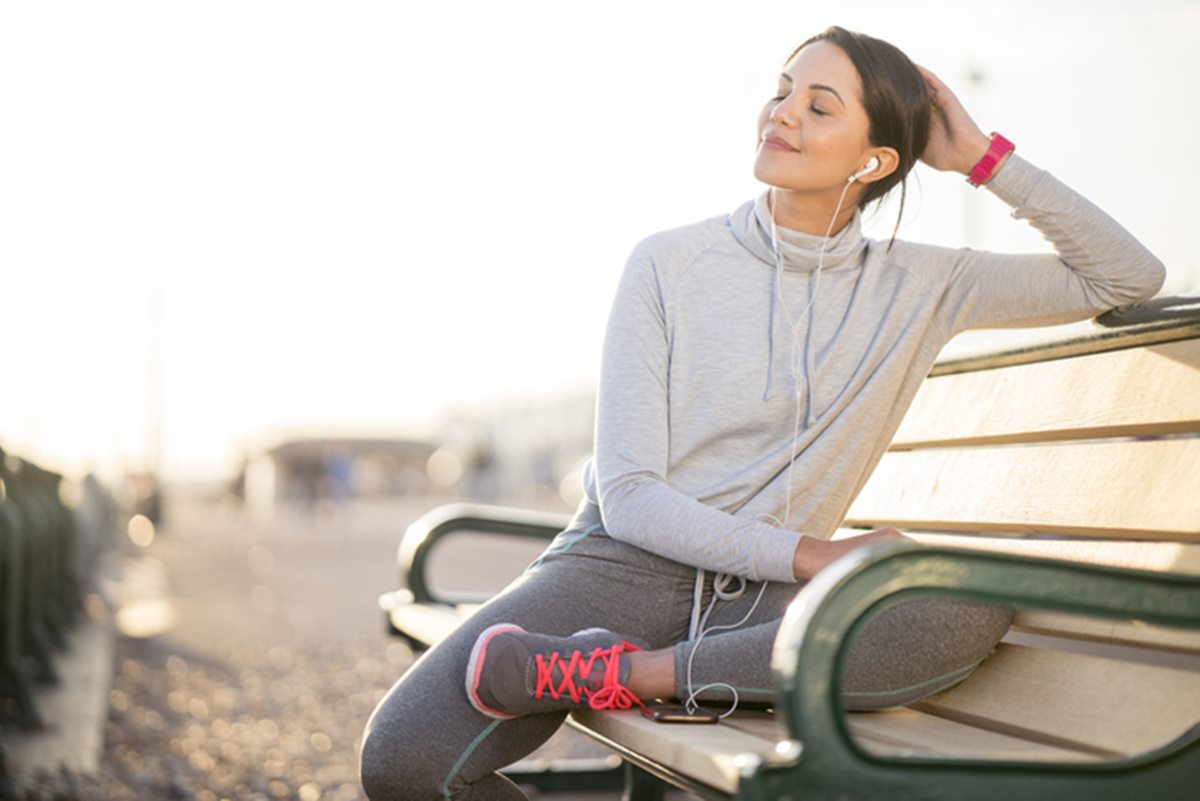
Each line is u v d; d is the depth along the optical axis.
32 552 6.21
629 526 2.13
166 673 7.22
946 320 2.36
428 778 2.04
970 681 2.19
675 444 2.24
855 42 2.24
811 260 2.26
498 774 2.15
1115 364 2.30
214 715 6.15
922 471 2.75
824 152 2.20
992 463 2.55
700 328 2.26
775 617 2.15
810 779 1.53
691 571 2.20
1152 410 2.18
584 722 2.16
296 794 4.63
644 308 2.26
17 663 5.30
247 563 17.64
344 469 44.22
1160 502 2.11
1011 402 2.54
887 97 2.21
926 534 2.70
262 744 5.51
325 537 26.44
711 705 2.08
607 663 2.02
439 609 3.37
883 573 1.55
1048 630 2.17
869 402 2.27
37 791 4.26
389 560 18.58
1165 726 1.79
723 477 2.24
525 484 62.81
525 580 2.23
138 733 5.58
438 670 2.08
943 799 1.57
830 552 2.03
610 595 2.19
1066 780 1.61
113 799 4.36
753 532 2.06
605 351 2.26
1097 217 2.23
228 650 8.27
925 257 2.34
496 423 69.12
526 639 2.00
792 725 1.54
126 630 8.79
